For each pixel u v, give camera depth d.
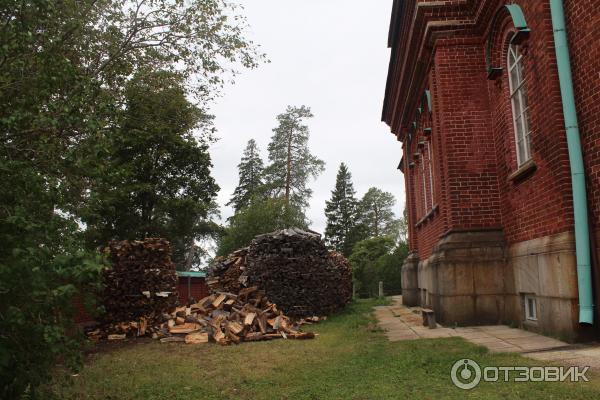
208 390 5.60
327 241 60.25
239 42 13.99
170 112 16.20
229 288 14.52
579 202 6.68
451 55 10.20
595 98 6.56
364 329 10.67
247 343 9.38
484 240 9.54
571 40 7.03
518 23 7.95
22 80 4.36
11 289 3.33
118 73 12.15
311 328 11.95
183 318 11.08
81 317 11.63
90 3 10.23
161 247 12.73
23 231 3.58
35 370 3.66
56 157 4.35
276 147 42.25
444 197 10.46
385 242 47.31
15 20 4.38
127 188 23.80
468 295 9.35
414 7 11.36
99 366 7.48
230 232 35.12
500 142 9.55
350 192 61.12
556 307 7.09
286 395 5.14
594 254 6.62
